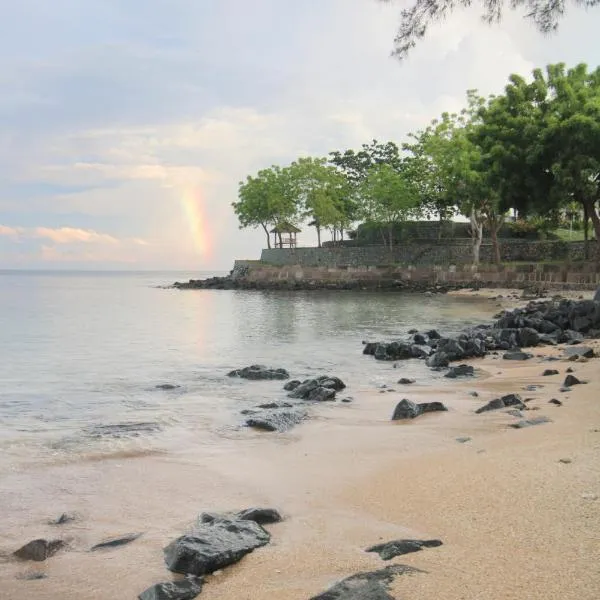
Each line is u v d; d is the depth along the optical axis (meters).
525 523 5.11
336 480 7.17
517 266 62.59
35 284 135.00
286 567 4.85
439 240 83.94
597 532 4.75
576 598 3.83
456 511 5.62
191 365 19.00
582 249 70.44
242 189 103.75
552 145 46.31
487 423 9.66
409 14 12.52
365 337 26.92
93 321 37.47
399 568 4.42
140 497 6.90
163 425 10.75
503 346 20.50
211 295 76.56
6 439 9.78
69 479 7.62
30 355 21.53
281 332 29.69
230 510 6.36
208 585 4.64
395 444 8.77
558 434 8.12
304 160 95.00
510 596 3.91
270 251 109.69
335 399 12.77
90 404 12.87
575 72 51.59
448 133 66.88
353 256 89.94
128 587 4.76
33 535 5.89
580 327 23.62
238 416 11.43
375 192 80.31
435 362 17.61
